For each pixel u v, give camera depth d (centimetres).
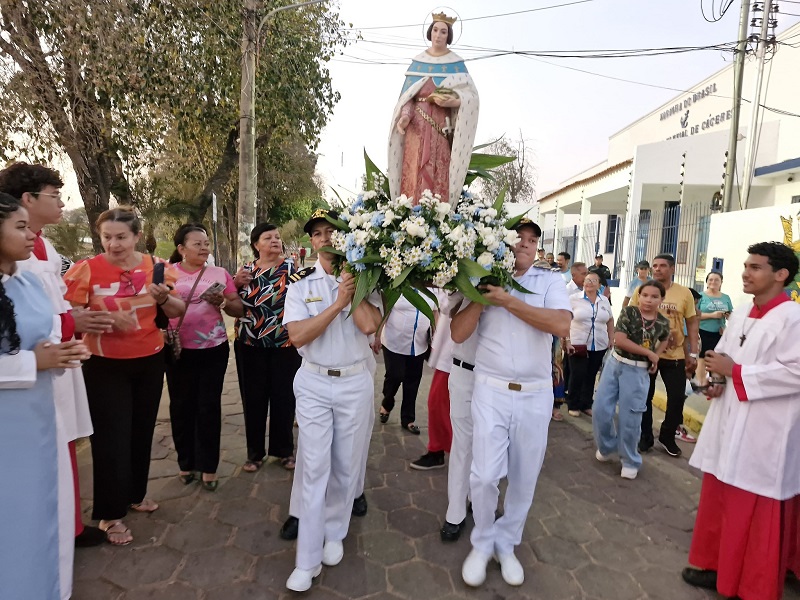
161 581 267
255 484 376
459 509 313
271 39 993
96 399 286
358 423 278
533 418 276
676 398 464
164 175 1377
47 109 769
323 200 307
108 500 290
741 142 1088
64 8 711
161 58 877
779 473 250
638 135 1783
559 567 294
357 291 245
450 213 249
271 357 388
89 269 287
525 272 294
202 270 360
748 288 275
